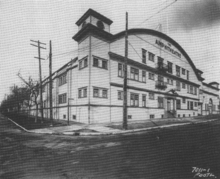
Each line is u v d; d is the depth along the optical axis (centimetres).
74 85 2008
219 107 4709
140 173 462
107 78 1803
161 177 436
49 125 1612
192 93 3397
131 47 2100
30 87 2273
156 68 2448
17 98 3275
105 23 1933
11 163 577
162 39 2656
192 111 3297
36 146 812
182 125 1420
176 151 644
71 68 2114
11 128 1593
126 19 1327
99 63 1758
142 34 2275
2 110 6372
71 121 1939
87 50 1727
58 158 611
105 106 1745
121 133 1091
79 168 509
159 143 768
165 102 2566
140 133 1056
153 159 564
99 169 495
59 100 2500
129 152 645
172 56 2883
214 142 762
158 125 1436
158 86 2420
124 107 1253
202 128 1171
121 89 1927
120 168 497
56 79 2616
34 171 498
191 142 770
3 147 816
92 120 1623
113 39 1911
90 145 783
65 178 443
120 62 1969
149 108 2231
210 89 4344
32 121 2123
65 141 905
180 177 436
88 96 1642
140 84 2147
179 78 2944
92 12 1764
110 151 667
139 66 2161
